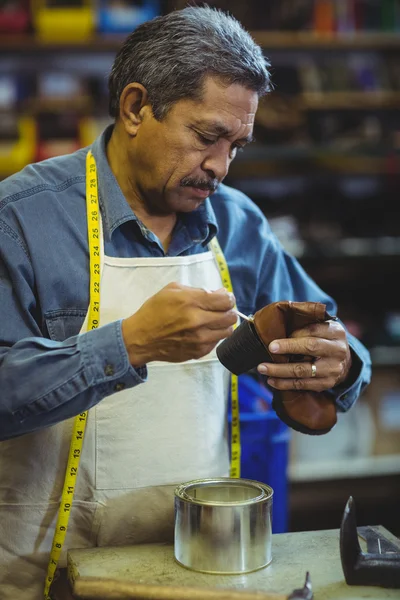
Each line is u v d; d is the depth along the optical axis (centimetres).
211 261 167
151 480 158
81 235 156
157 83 143
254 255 178
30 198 154
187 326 127
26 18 348
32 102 357
